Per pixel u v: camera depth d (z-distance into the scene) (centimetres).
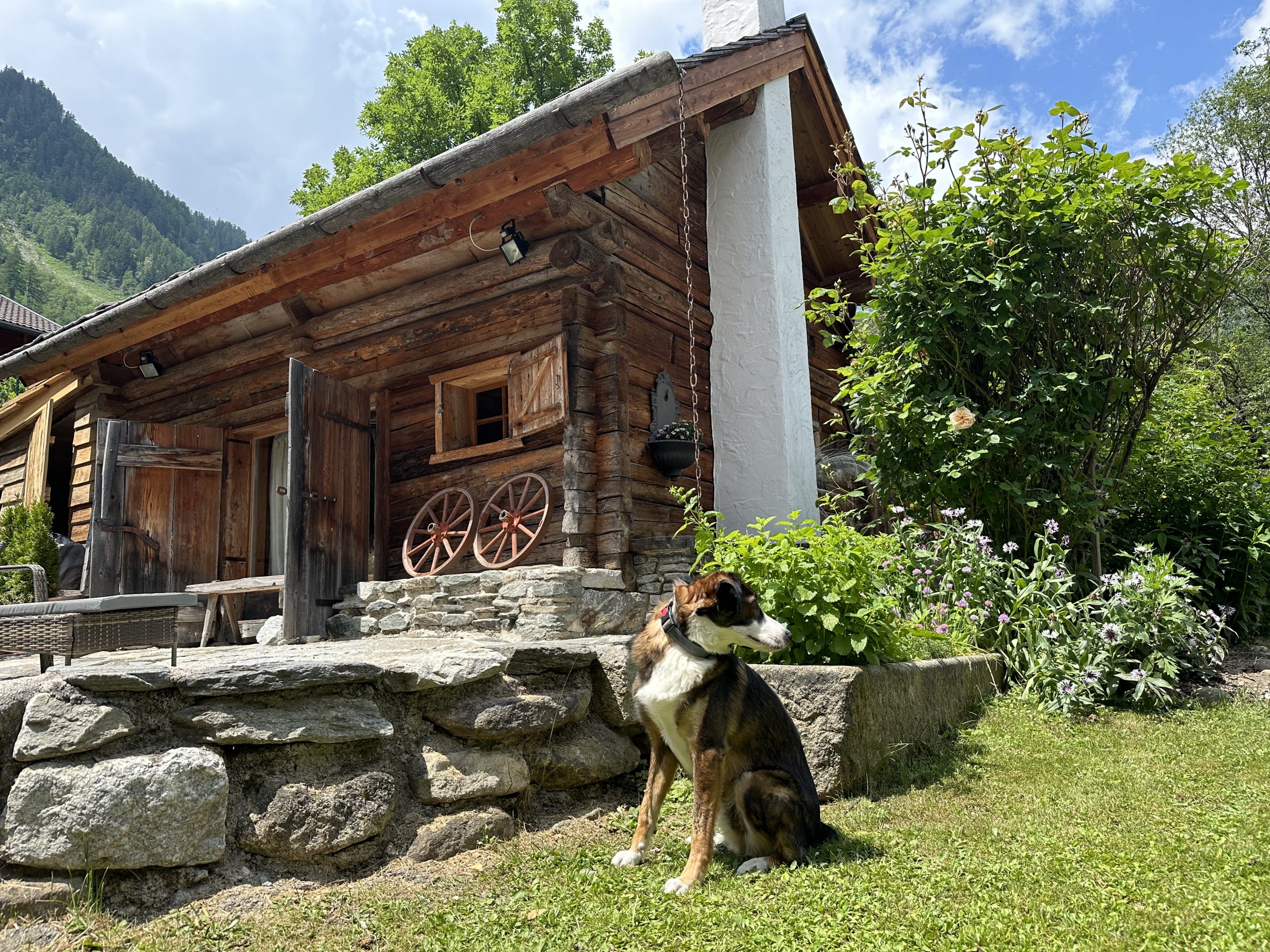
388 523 826
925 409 668
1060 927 254
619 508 707
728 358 849
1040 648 551
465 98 2325
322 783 333
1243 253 678
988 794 394
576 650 447
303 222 694
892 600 488
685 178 823
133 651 559
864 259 746
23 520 934
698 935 258
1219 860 306
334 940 266
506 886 312
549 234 744
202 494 864
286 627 666
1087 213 639
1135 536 734
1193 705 533
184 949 261
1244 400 1680
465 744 386
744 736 335
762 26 952
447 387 809
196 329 929
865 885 290
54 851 284
